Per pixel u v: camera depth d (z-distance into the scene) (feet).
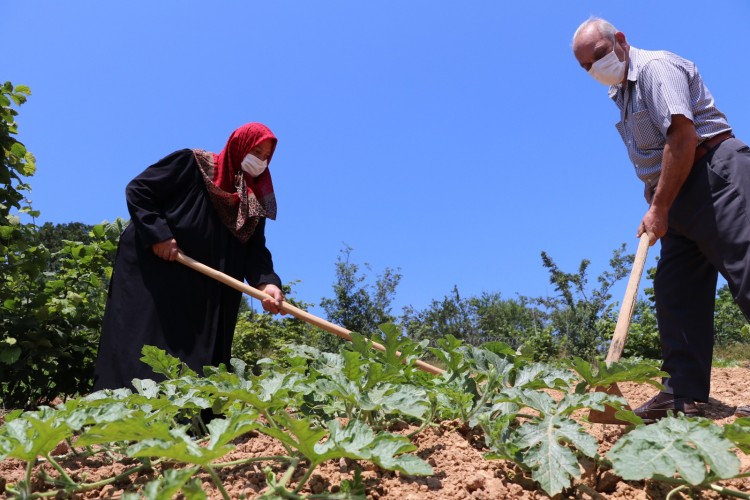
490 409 8.18
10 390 16.40
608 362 9.55
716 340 53.67
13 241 16.76
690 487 6.36
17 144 17.72
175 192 12.85
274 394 7.33
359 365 8.07
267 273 13.20
